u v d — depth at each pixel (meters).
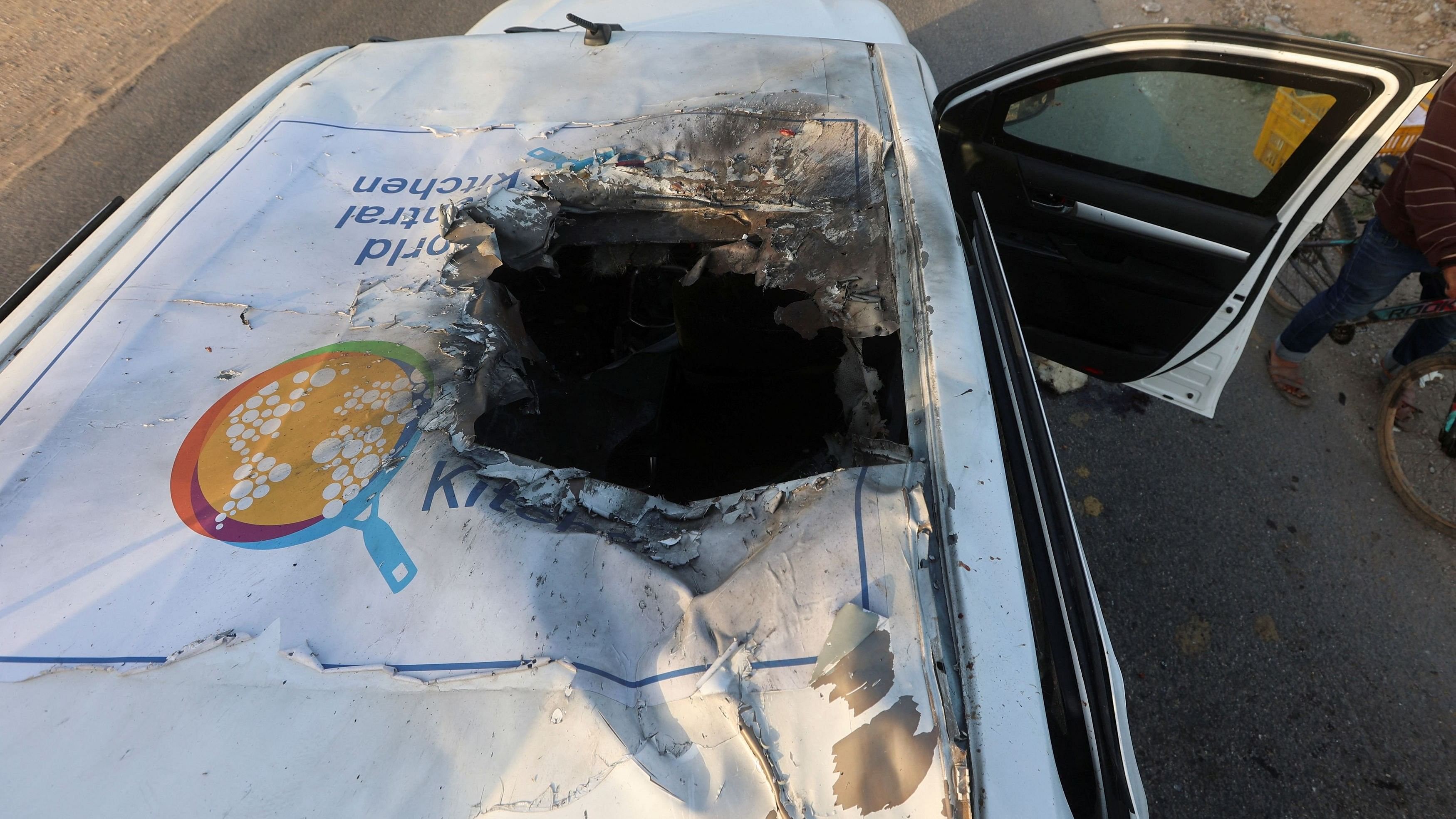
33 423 1.01
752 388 1.58
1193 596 2.30
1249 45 1.76
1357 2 4.30
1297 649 2.18
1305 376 2.79
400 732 0.78
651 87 1.56
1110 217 2.09
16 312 1.14
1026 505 1.02
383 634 0.83
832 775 0.74
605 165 1.42
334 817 0.75
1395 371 2.67
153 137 3.99
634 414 1.48
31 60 4.70
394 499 0.93
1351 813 1.93
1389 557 2.34
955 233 1.25
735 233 1.41
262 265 1.22
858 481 0.92
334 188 1.36
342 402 1.04
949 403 1.02
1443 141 1.92
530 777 0.76
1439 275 2.36
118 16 5.01
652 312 1.68
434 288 1.20
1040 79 2.06
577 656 0.81
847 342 1.44
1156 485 2.54
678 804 0.74
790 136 1.44
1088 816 0.81
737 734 0.76
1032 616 1.03
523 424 1.19
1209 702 2.12
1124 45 1.90
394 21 4.64
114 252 1.24
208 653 0.82
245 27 4.75
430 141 1.46
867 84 1.56
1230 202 1.95
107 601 0.86
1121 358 2.39
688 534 0.90
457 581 0.86
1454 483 2.45
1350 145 1.73
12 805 0.76
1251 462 2.57
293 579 0.87
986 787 0.74
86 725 0.79
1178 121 1.94
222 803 0.76
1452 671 2.12
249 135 1.45
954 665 0.81
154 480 0.96
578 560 0.88
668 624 0.83
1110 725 0.84
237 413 1.02
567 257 1.54
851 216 1.35
